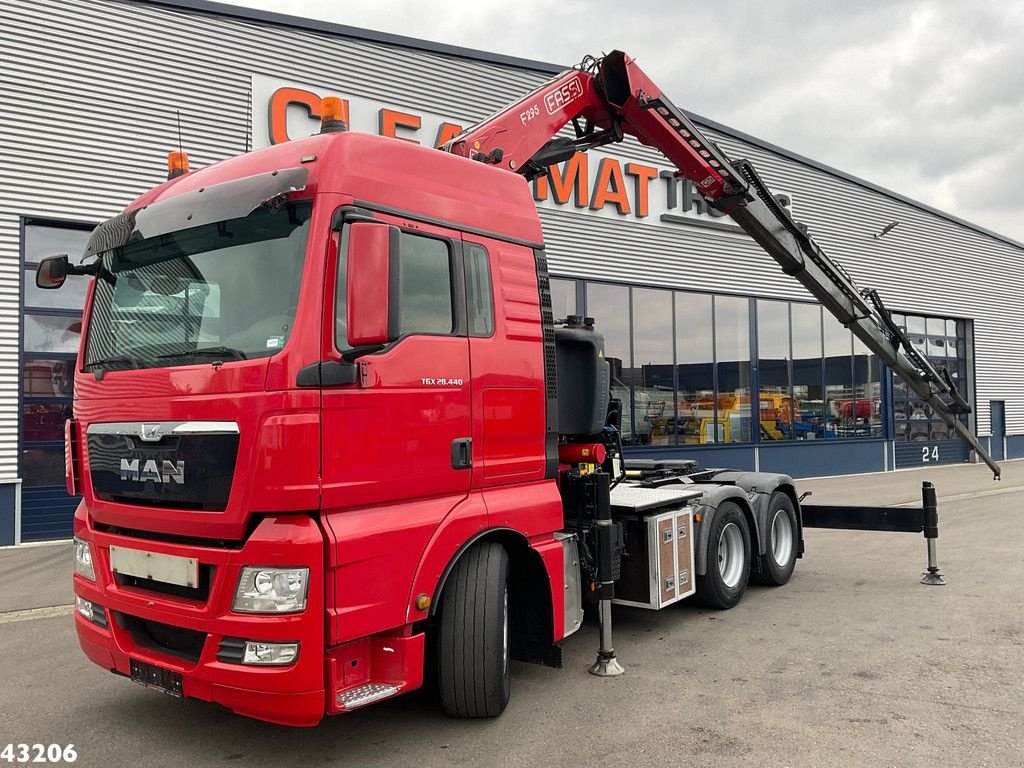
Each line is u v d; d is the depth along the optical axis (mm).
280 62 13172
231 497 3428
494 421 4391
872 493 16500
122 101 11844
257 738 4219
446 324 4184
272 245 3689
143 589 3893
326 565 3439
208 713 4617
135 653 3885
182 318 3885
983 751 3848
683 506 6441
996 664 5141
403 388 3840
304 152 3828
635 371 17703
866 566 8594
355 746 4078
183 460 3625
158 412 3764
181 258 3980
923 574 8031
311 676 3348
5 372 11000
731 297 19781
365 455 3625
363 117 13992
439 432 4023
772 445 20344
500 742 4070
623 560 5863
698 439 18797
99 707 4738
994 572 8039
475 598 4246
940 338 26875
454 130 15039
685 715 4383
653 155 18359
